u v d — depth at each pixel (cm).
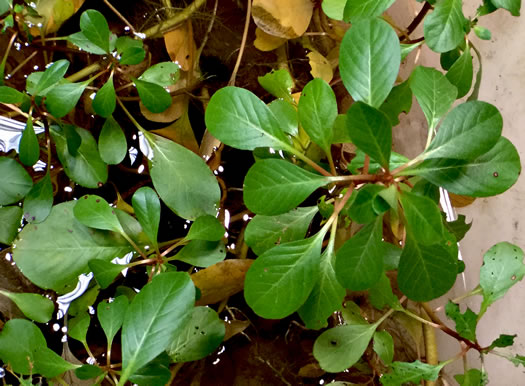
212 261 55
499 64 60
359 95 47
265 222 53
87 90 60
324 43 65
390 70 47
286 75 57
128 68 61
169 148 57
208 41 64
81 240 55
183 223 61
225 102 48
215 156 61
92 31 53
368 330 54
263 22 61
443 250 47
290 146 48
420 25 63
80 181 56
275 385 61
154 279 49
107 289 59
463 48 56
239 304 62
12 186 54
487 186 47
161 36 62
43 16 59
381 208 46
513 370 58
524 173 59
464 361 53
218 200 57
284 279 48
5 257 57
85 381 56
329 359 54
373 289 54
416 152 64
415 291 48
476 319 51
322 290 51
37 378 56
